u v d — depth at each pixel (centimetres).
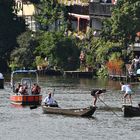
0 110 12631
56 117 11806
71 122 11356
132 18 18375
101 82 17225
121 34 18450
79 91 15212
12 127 10988
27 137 10288
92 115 11912
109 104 13200
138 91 15200
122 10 18462
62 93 14850
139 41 18588
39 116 11931
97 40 19275
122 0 18562
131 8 18388
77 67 19662
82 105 13075
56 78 18450
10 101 13750
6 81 17850
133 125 11112
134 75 17462
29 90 13450
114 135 10406
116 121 11431
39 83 16950
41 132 10619
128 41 18525
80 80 17825
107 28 18750
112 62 18025
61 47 19750
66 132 10612
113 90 15388
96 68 18875
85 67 19262
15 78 18500
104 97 14162
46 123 11294
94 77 18625
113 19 18575
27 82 13962
